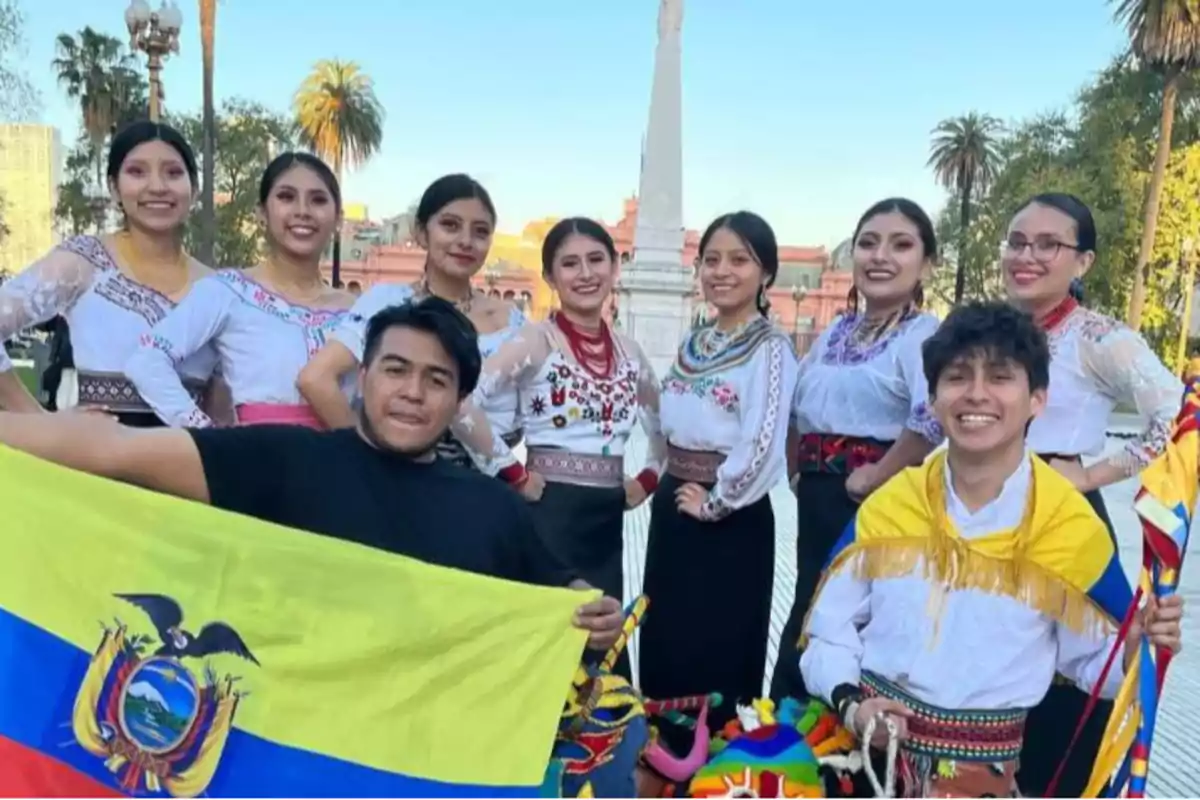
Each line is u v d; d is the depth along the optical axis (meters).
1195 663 5.32
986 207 29.64
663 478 3.55
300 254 3.19
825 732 2.47
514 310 3.56
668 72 19.89
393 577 2.11
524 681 2.16
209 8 20.45
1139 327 21.92
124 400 3.17
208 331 3.04
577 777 2.34
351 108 39.41
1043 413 3.01
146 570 2.05
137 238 3.28
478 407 3.08
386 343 2.16
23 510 2.03
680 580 3.36
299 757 2.02
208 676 2.02
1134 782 2.10
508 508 2.30
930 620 2.21
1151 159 24.50
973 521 2.22
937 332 2.27
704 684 3.33
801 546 3.40
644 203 20.05
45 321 3.46
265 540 2.07
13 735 1.95
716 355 3.38
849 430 3.25
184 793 1.98
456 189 3.25
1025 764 2.81
